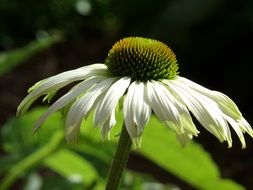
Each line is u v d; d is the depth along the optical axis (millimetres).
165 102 352
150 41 392
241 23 1068
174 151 496
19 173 547
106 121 344
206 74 1104
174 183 866
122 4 1135
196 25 1082
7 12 1210
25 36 1223
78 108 347
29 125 568
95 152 547
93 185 557
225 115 359
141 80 378
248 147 950
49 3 1260
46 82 375
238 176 892
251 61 1075
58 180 603
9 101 1029
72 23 1294
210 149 941
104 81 371
